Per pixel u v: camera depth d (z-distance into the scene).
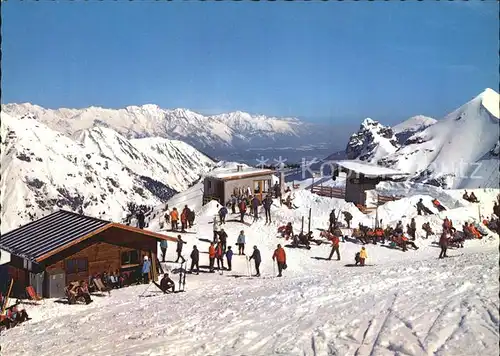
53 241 29.08
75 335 18.73
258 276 30.73
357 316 15.38
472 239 39.25
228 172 56.62
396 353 11.95
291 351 13.23
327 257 35.19
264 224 42.31
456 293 16.50
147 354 14.45
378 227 39.31
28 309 25.86
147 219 58.69
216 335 15.84
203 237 38.84
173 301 24.09
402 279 21.44
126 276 30.39
